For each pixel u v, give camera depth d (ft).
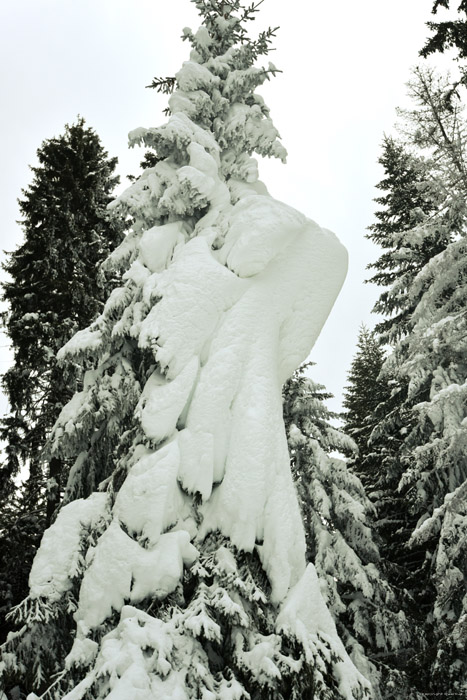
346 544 46.39
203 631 21.70
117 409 30.37
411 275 61.21
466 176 43.19
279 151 37.86
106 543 23.82
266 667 21.01
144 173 36.88
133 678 19.62
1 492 46.68
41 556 25.13
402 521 58.65
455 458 41.75
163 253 32.78
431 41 45.83
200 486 25.88
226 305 30.27
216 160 36.60
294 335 31.71
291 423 51.78
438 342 42.45
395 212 67.56
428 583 51.88
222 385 27.89
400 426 63.41
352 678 22.63
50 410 47.24
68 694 20.06
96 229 57.21
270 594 24.48
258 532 25.54
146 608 23.06
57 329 48.14
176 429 27.45
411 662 42.78
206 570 24.16
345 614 46.91
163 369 27.89
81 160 59.57
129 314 31.01
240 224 32.40
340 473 49.98
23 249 53.67
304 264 32.30
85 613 22.84
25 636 23.84
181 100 37.47
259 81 38.78
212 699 20.24
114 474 27.27
